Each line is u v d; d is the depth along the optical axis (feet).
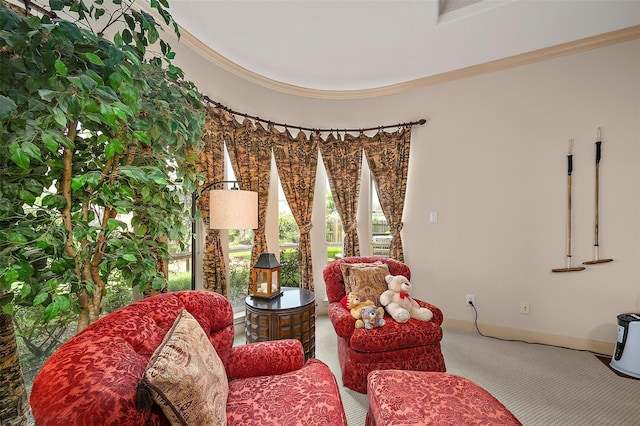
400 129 10.55
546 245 8.63
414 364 6.29
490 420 3.45
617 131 7.86
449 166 9.90
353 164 10.99
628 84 7.75
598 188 8.06
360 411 5.67
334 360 7.72
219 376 3.49
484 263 9.43
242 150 9.05
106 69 3.16
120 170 3.25
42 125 2.82
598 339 8.06
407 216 10.59
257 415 3.44
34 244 2.95
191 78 7.75
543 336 8.64
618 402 5.88
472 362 7.48
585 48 8.09
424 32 7.54
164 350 2.94
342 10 6.68
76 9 3.42
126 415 2.34
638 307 7.70
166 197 4.29
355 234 10.97
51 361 2.59
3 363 3.31
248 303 6.68
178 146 4.50
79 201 3.71
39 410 2.25
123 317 3.41
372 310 6.44
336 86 10.60
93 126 3.34
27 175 3.01
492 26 7.33
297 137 10.62
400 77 9.99
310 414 3.43
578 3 6.57
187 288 8.30
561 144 8.45
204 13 6.70
